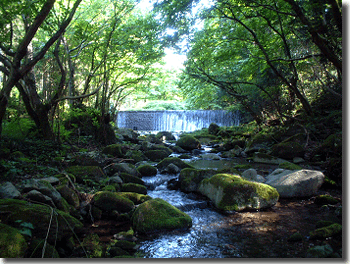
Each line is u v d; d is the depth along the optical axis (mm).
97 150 6805
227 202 4234
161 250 3012
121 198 4055
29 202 3014
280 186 4832
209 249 3018
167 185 5652
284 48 8703
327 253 2777
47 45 3600
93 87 9648
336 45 6086
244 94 11141
